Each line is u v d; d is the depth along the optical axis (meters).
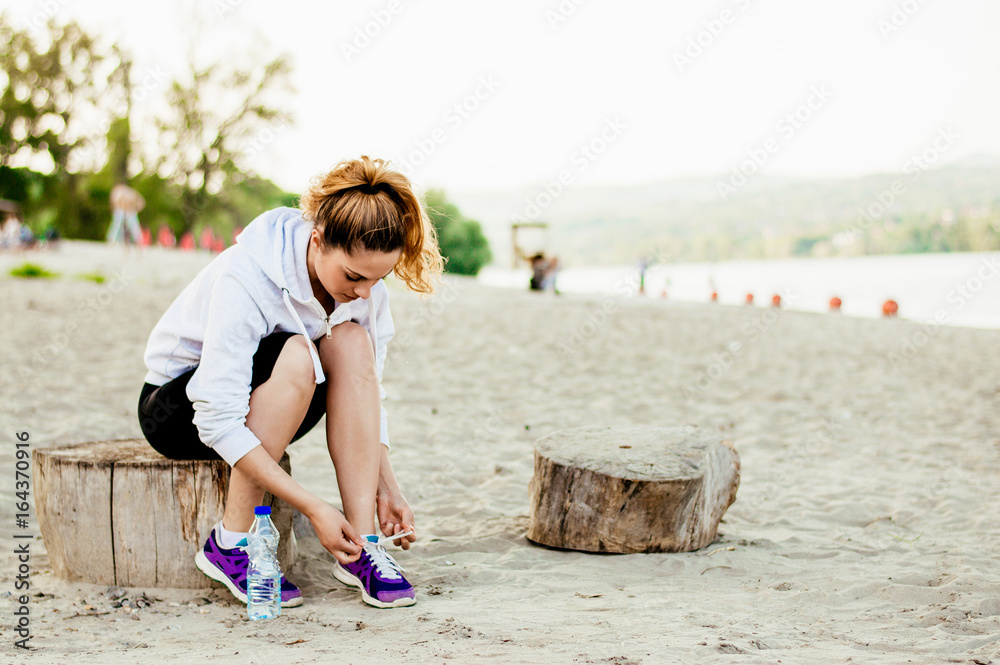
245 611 2.31
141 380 6.61
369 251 2.06
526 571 2.78
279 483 2.17
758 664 1.85
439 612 2.31
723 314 15.28
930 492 4.04
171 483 2.45
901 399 7.19
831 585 2.65
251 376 2.18
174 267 17.94
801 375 8.57
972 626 2.25
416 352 9.25
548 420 5.90
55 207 38.25
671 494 2.90
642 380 7.95
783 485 4.23
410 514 2.45
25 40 33.34
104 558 2.49
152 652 1.93
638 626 2.18
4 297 11.70
